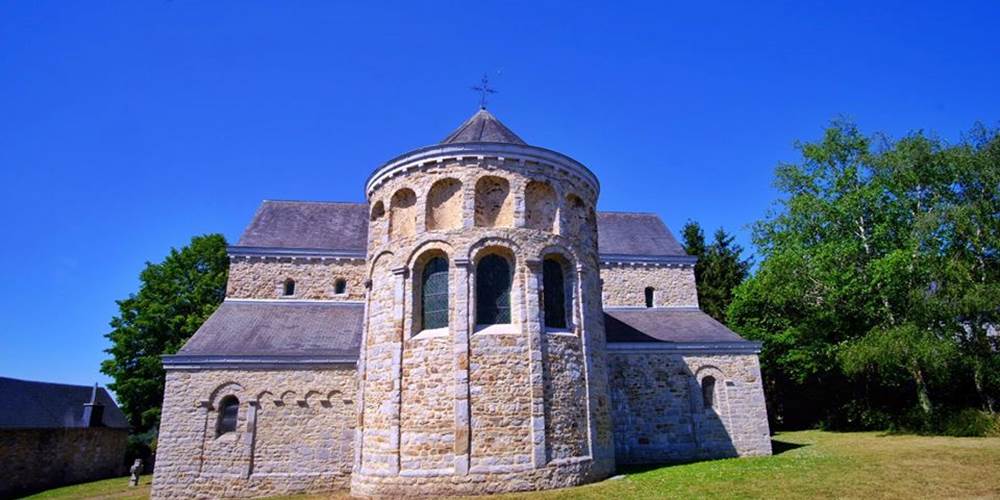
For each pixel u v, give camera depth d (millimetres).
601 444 17422
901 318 29172
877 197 30484
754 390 24344
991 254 27781
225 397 20656
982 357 26172
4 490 28828
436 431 15547
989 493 13352
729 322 39281
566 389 16656
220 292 37781
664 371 24000
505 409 15609
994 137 28375
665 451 23062
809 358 32531
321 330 23688
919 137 29969
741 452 23500
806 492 14016
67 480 32719
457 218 17281
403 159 18078
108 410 37844
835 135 33438
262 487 19797
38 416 32531
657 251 30969
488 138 19516
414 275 17297
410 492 15266
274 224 28422
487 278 17031
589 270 18844
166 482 19672
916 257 27828
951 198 29188
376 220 19250
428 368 16109
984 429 24703
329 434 20578
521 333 16312
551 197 18266
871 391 33750
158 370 34656
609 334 25188
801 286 31375
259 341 22297
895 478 15461
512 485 15062
